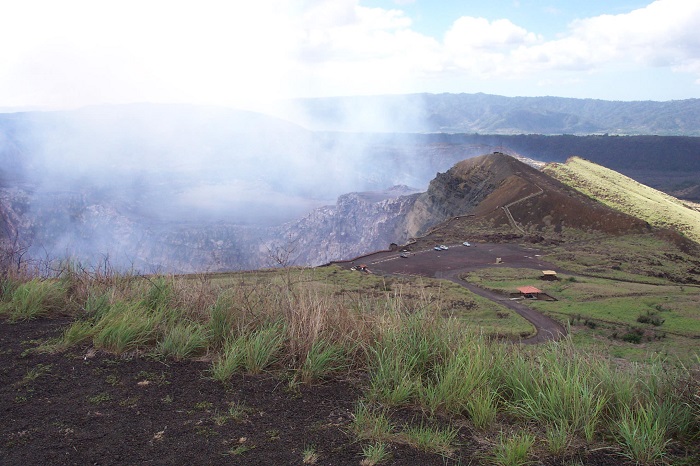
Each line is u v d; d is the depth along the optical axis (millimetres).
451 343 6035
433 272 75500
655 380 5246
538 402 4875
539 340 35750
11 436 3986
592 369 5531
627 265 82375
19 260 8750
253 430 4285
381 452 3883
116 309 6945
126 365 5648
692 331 42656
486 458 3939
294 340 6105
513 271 75062
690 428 4602
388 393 5047
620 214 115250
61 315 7543
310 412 4742
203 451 3873
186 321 7008
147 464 3658
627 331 42375
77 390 4934
